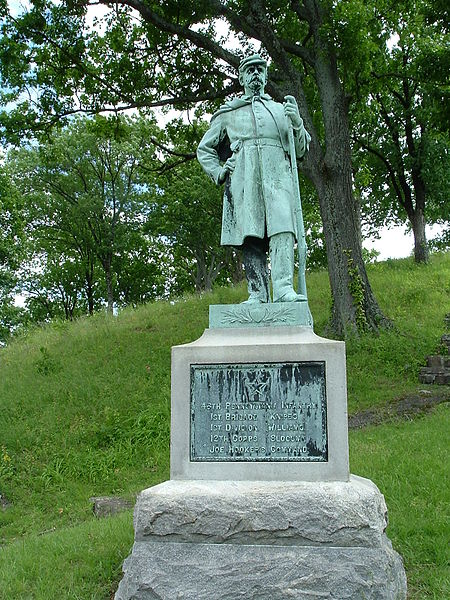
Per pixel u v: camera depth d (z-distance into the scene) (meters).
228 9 16.05
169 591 4.16
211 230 36.78
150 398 12.34
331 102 16.14
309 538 4.20
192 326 17.64
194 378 4.79
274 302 5.09
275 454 4.59
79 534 6.29
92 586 4.95
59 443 10.77
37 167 33.91
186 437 4.73
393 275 22.86
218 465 4.64
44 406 12.52
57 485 9.44
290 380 4.66
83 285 43.69
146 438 10.60
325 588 4.04
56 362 15.34
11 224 29.19
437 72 15.95
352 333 15.16
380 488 6.51
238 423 4.68
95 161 34.53
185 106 18.64
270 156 5.48
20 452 10.59
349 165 16.06
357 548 4.16
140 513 4.43
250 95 5.82
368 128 26.23
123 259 41.25
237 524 4.27
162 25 16.33
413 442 8.49
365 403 11.84
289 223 5.30
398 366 13.61
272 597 4.06
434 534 5.32
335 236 15.83
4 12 16.53
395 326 15.69
